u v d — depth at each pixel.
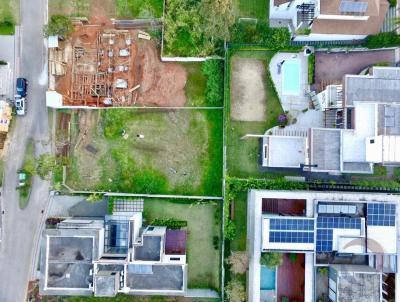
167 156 40.56
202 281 40.44
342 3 35.25
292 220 36.03
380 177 40.25
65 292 34.56
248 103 40.56
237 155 40.38
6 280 40.09
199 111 40.66
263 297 37.91
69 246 34.94
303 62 40.56
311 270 36.84
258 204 36.97
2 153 40.34
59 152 40.47
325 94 37.94
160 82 40.75
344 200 36.69
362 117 36.47
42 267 34.66
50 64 40.12
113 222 37.12
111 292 33.31
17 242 40.22
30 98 40.56
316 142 36.66
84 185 40.50
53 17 39.53
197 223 40.56
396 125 35.50
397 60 39.88
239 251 39.28
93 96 40.91
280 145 39.00
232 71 40.53
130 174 40.34
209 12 36.66
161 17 40.69
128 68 40.84
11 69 40.59
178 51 40.19
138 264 35.69
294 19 39.16
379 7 36.94
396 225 36.19
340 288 35.03
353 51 40.38
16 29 40.66
